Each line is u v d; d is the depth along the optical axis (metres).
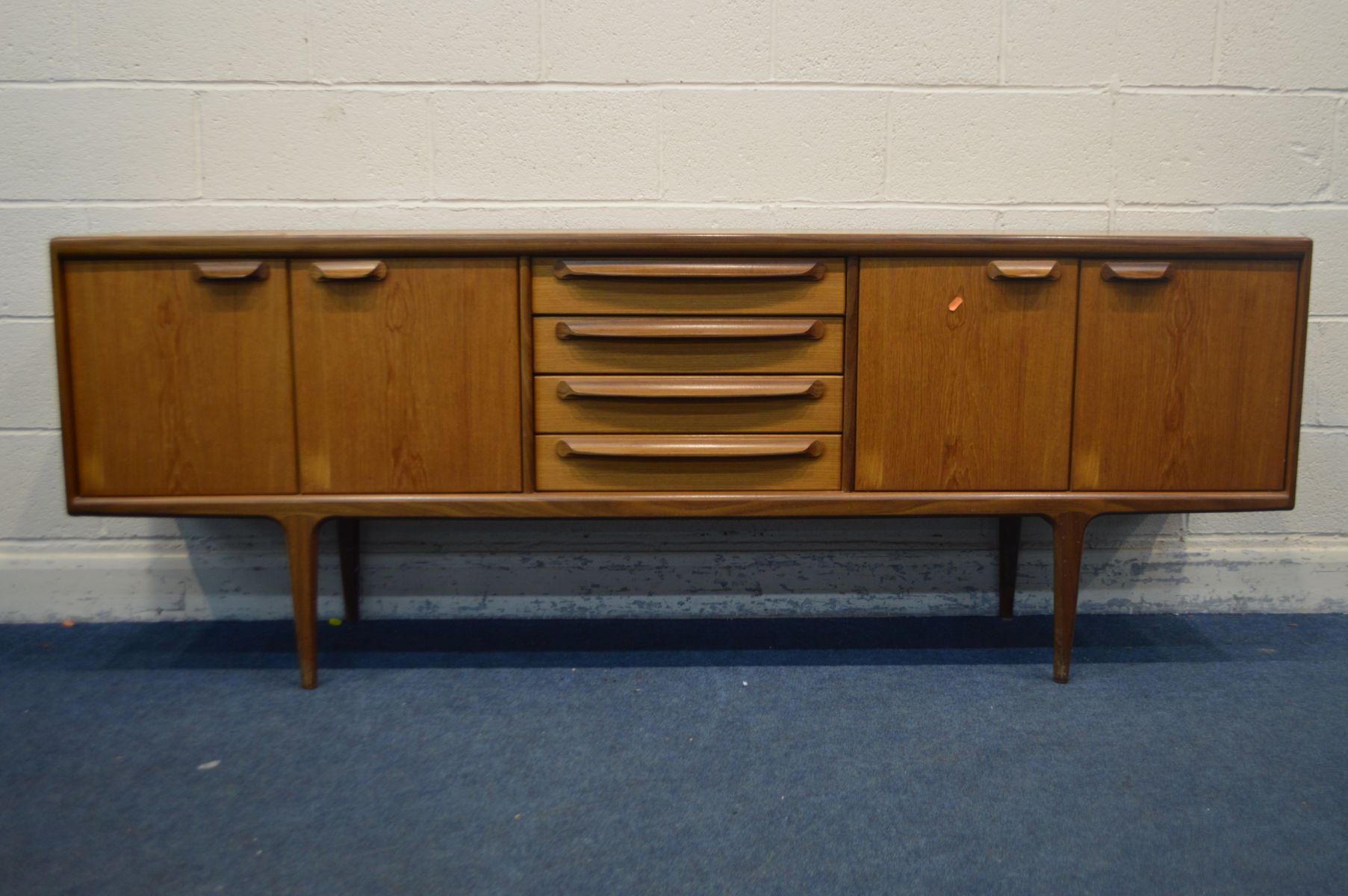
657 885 1.00
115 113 1.74
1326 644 1.70
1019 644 1.71
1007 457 1.44
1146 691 1.50
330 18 1.73
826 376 1.42
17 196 1.74
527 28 1.74
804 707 1.43
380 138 1.76
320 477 1.43
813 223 1.80
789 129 1.78
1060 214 1.81
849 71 1.76
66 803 1.16
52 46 1.71
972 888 1.00
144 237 1.37
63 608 1.82
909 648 1.68
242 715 1.41
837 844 1.08
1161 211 1.81
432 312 1.40
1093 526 1.86
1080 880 1.02
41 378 1.78
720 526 1.85
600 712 1.42
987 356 1.41
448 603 1.85
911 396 1.42
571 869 1.03
